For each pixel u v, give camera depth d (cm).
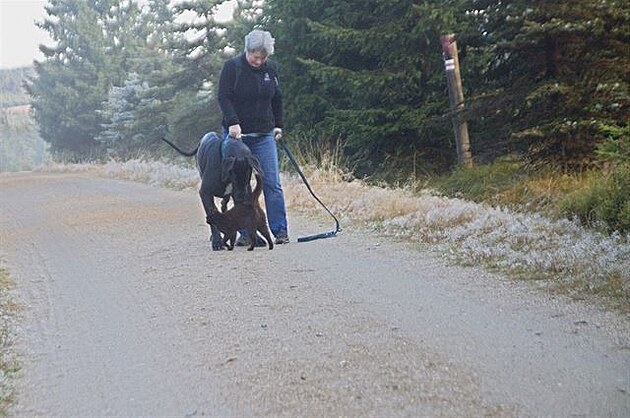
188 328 585
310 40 1748
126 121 3744
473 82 1407
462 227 847
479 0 1150
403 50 1525
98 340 579
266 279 709
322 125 1716
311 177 1333
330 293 646
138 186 1903
